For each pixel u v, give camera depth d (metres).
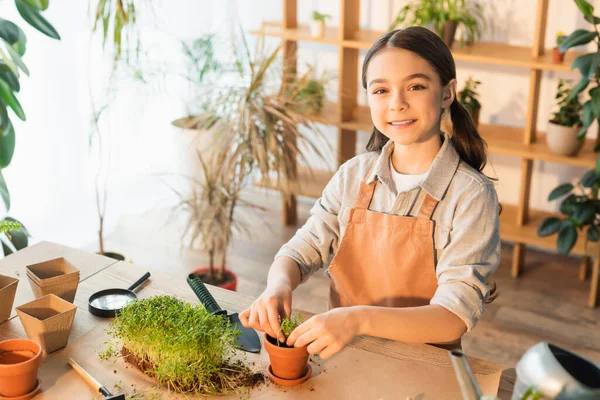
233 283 2.99
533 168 3.65
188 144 3.50
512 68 3.54
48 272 1.62
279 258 1.68
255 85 2.92
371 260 1.63
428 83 1.46
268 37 3.93
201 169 3.51
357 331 1.38
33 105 3.19
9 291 1.55
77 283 1.58
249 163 2.92
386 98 1.48
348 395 1.33
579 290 3.34
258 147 2.84
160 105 3.81
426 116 1.47
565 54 3.23
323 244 1.70
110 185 3.77
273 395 1.33
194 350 1.33
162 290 1.72
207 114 3.00
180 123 3.50
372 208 1.64
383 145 1.68
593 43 3.27
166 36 3.68
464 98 3.40
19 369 1.27
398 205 1.59
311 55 4.04
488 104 3.66
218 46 3.79
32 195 3.33
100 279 1.76
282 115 2.87
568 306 3.21
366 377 1.38
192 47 3.69
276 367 1.36
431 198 1.56
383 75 1.46
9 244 2.57
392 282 1.62
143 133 3.80
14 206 3.26
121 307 1.60
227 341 1.37
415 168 1.60
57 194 3.46
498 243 1.55
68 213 3.55
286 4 3.68
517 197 3.76
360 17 3.81
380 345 1.48
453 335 1.42
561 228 3.22
